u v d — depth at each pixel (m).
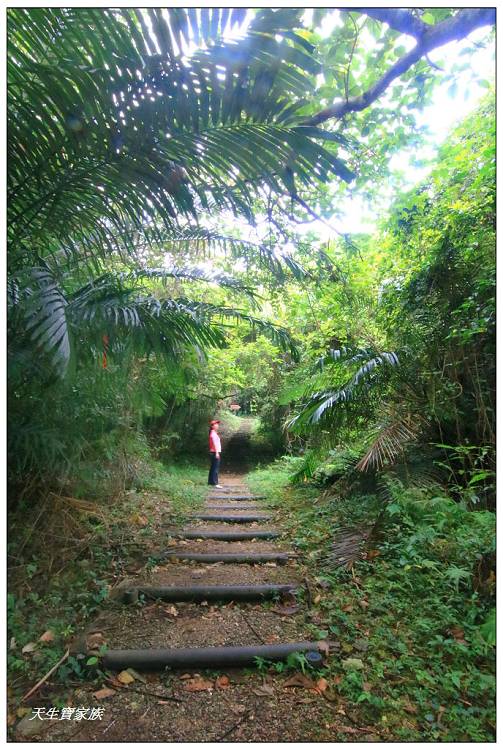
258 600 2.66
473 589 2.42
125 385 3.72
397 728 1.61
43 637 2.10
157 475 5.88
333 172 1.87
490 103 3.90
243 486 7.43
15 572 2.54
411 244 4.48
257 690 1.84
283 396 5.95
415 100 3.67
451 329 3.62
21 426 2.49
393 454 3.51
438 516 2.99
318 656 1.99
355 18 3.00
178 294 5.58
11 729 1.60
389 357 3.80
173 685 1.89
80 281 3.17
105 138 1.94
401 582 2.62
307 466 4.93
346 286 5.04
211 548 3.58
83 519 3.34
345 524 3.72
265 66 1.67
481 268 3.57
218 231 4.32
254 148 1.90
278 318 7.55
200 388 8.38
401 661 1.96
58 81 1.73
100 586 2.67
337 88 3.27
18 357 2.23
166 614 2.47
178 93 1.75
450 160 4.08
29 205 2.38
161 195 2.23
